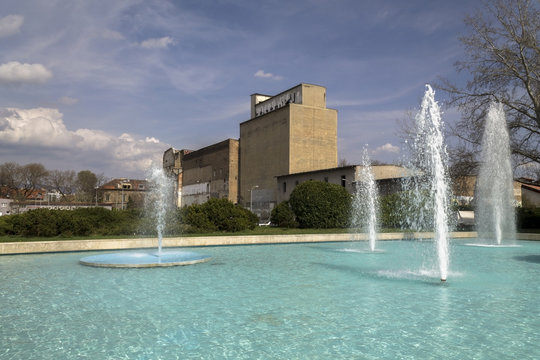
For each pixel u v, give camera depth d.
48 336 4.61
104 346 4.27
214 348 4.21
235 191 54.44
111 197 83.38
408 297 6.59
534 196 32.72
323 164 44.28
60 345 4.30
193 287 7.43
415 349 4.18
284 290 7.16
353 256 12.61
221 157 57.16
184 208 20.78
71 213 17.08
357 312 5.62
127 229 17.80
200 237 15.17
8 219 16.89
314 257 12.31
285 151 43.44
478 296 6.66
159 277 8.52
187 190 69.25
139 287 7.42
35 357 3.96
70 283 7.79
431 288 7.36
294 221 22.86
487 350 4.14
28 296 6.64
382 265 10.49
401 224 24.00
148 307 5.92
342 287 7.44
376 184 29.91
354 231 21.42
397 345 4.30
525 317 5.37
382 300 6.36
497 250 14.92
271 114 46.50
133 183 87.25
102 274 8.88
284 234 18.00
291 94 46.31
